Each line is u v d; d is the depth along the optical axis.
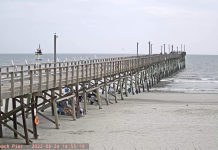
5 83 14.42
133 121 18.42
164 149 13.41
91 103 24.66
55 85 15.10
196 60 162.88
